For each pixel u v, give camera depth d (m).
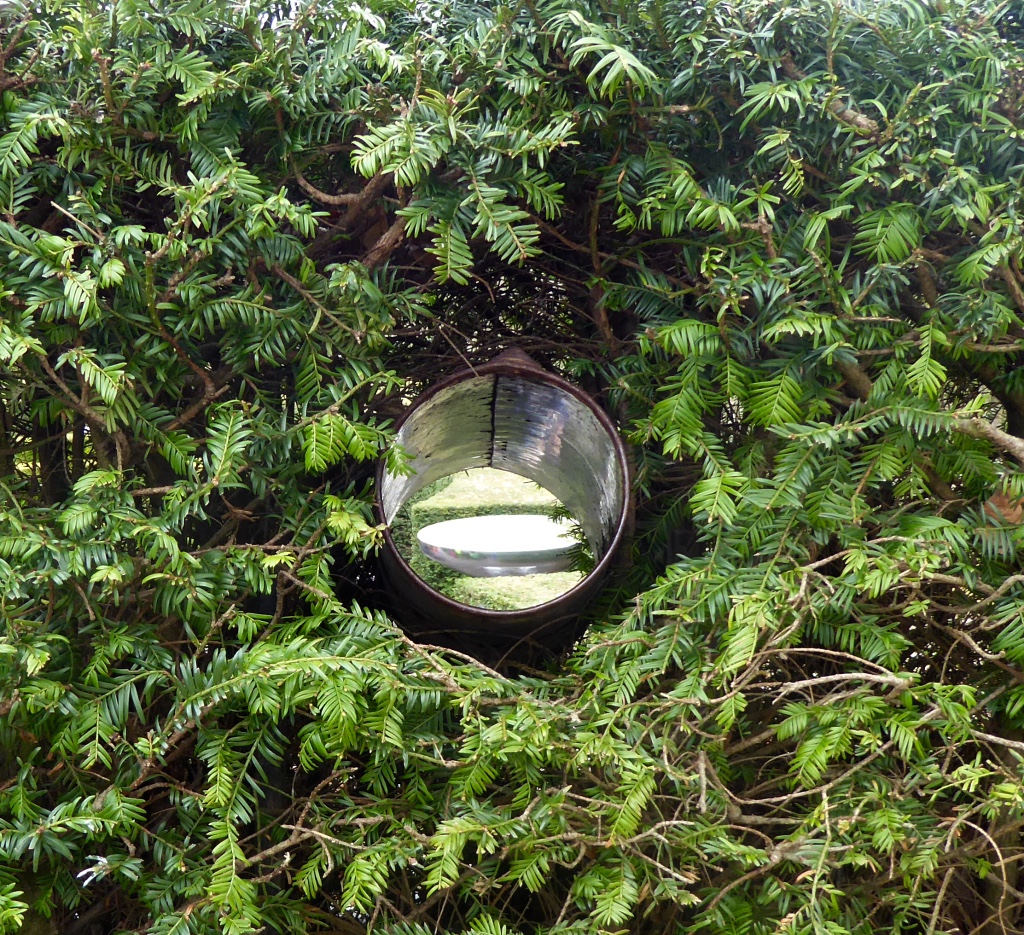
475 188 1.08
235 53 1.13
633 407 1.31
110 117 1.04
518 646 1.43
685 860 1.06
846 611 1.08
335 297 1.13
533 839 1.02
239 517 1.16
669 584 1.12
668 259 1.30
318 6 1.11
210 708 1.01
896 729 1.03
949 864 1.15
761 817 1.09
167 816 1.18
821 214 1.10
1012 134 1.10
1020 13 1.17
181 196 1.01
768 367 1.18
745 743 1.14
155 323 1.06
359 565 1.43
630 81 1.07
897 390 1.14
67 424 1.23
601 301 1.27
